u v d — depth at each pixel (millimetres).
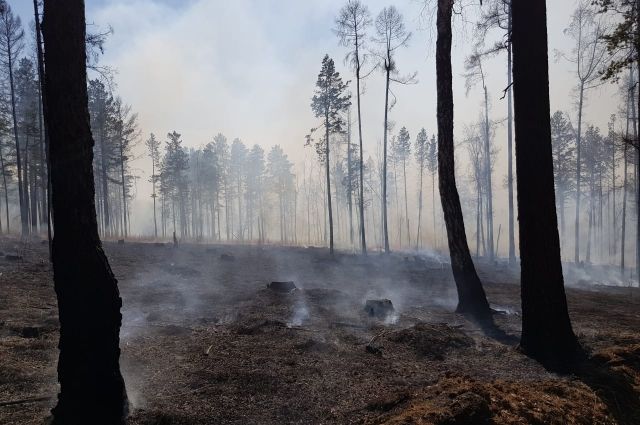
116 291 4285
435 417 3771
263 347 6746
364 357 6336
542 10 6711
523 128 6730
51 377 5336
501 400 4270
